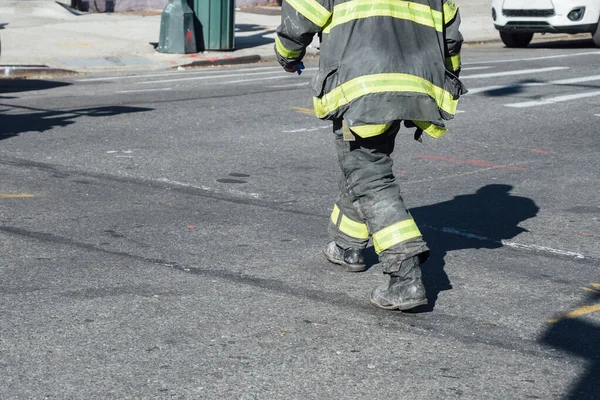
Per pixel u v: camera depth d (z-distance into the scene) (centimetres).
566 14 2588
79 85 1842
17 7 2867
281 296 643
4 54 2180
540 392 505
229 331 574
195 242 773
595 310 641
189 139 1257
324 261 729
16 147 1162
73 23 2734
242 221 850
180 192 956
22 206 873
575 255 781
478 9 3516
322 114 609
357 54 586
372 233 610
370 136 583
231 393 489
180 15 2308
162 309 609
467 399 493
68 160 1092
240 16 3178
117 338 557
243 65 2297
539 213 923
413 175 1086
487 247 797
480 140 1313
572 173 1115
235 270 700
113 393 485
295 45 617
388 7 592
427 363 538
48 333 562
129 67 2169
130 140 1235
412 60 593
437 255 768
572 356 557
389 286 611
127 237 781
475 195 994
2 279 661
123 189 959
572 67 2162
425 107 586
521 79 1944
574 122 1469
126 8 3212
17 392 483
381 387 503
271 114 1486
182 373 511
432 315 618
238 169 1079
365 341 567
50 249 739
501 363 542
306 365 528
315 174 1068
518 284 694
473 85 1850
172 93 1714
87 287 649
